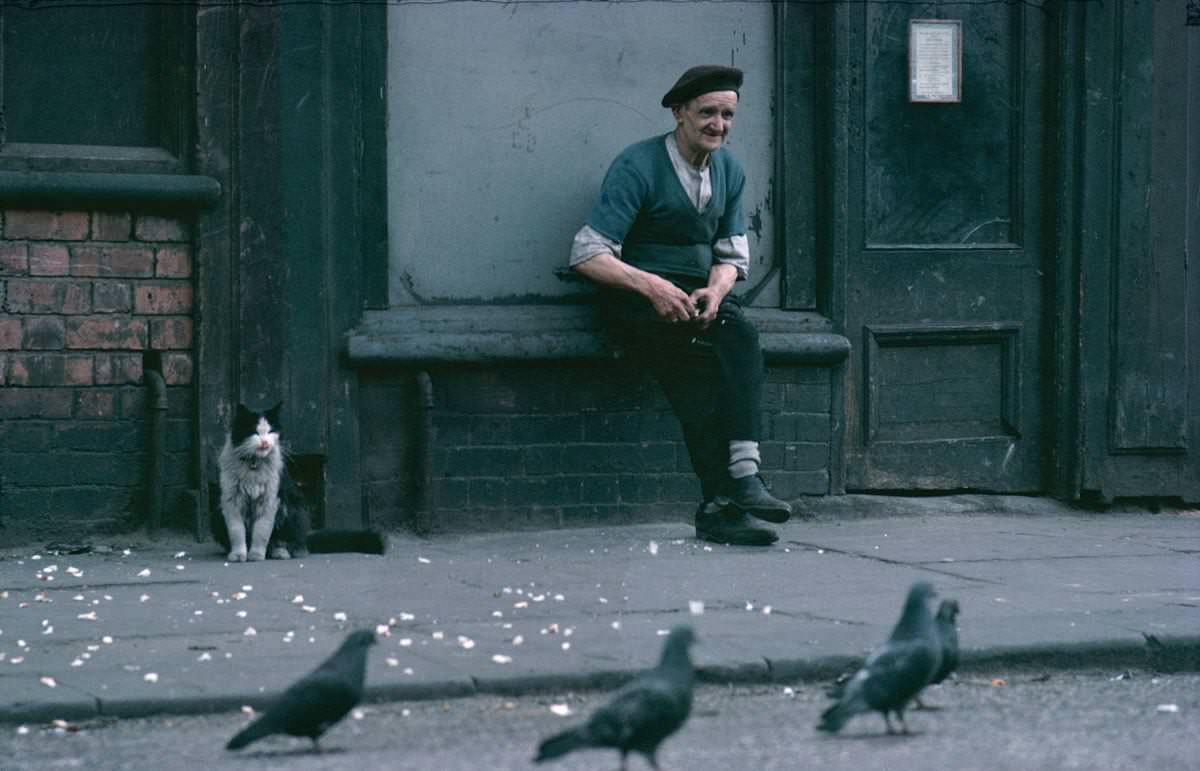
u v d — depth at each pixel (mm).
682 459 8617
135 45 7859
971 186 9195
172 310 7887
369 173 8211
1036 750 4203
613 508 8523
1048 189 9266
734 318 7996
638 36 8633
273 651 5156
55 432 7730
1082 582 6621
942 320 9117
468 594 6348
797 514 8742
